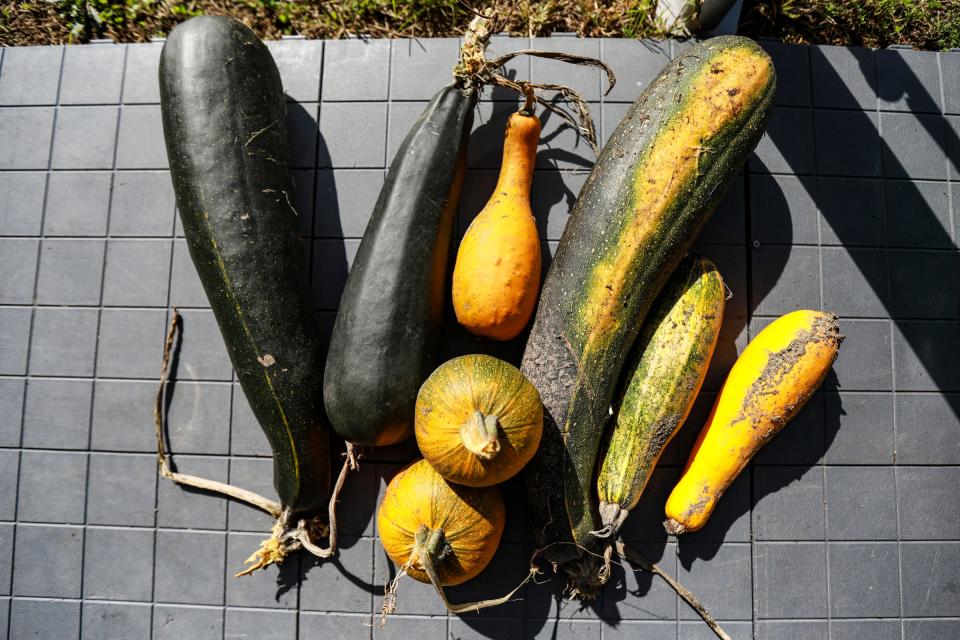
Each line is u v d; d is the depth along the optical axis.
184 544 1.93
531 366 1.70
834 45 2.11
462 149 1.76
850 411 1.97
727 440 1.75
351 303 1.65
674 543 1.90
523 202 1.77
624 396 1.73
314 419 1.72
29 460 1.97
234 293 1.65
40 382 1.99
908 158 2.04
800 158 2.02
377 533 1.91
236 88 1.70
